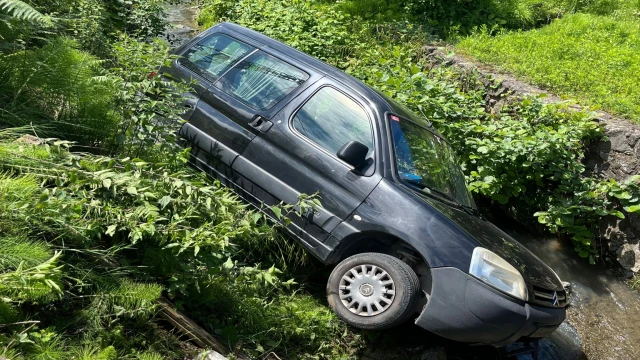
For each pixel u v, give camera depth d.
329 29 11.91
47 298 3.32
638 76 10.59
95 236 4.13
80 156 4.75
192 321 4.08
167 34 11.91
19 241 3.44
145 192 4.18
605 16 15.21
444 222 4.88
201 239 4.09
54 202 3.68
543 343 5.90
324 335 4.84
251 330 4.45
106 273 3.87
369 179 5.10
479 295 4.61
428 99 8.54
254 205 5.45
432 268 4.72
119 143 5.14
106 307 3.65
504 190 8.12
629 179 7.57
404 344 5.13
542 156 7.94
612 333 6.53
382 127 5.39
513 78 10.59
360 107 5.53
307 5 12.37
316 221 5.15
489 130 8.26
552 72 10.55
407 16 14.32
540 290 4.95
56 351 3.15
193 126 5.94
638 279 7.37
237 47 6.37
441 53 11.96
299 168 5.32
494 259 4.77
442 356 4.95
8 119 4.95
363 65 10.65
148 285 3.83
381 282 4.77
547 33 13.61
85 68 5.51
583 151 8.52
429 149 5.81
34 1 7.72
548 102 9.44
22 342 3.07
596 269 7.68
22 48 5.66
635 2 16.20
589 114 8.42
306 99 5.63
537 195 8.35
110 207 3.97
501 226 8.50
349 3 14.71
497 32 14.10
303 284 5.39
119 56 5.69
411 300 4.65
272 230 5.22
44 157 4.15
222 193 4.90
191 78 5.82
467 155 8.40
